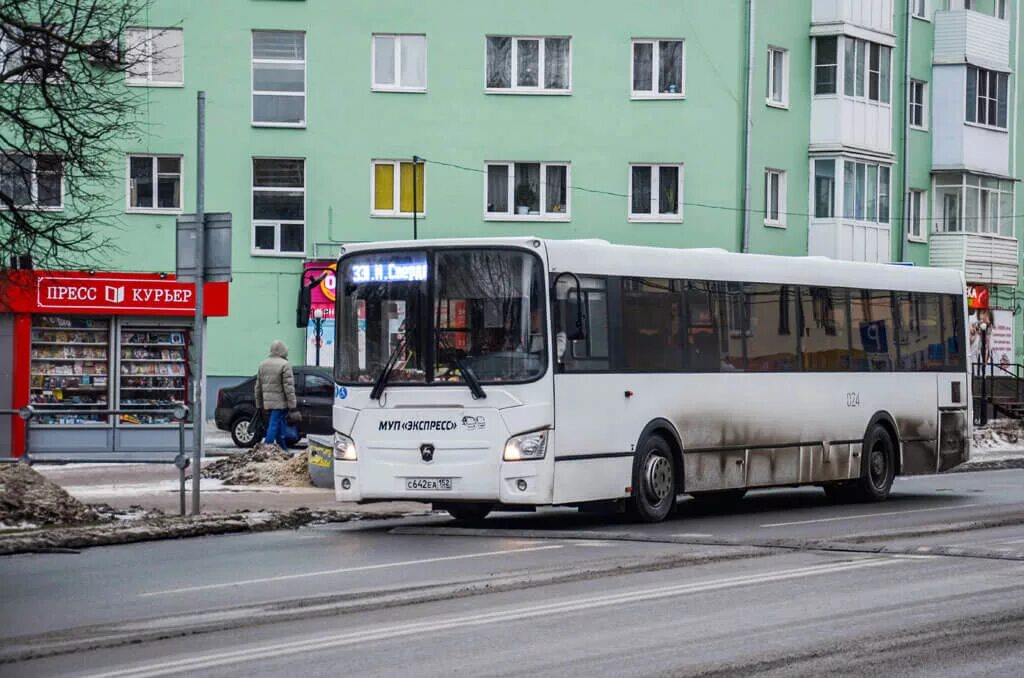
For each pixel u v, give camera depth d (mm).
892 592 14992
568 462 22000
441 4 57438
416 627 13000
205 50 56469
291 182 57031
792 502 29125
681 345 24469
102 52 31016
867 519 24344
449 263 22172
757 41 59406
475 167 57812
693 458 24609
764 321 26422
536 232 57906
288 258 56719
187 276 23625
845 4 61875
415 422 22031
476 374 21828
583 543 20141
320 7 56969
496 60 57969
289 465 30234
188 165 56438
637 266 23688
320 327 56469
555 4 57750
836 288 28297
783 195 61281
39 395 37031
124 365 37562
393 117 57438
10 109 30578
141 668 11227
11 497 22688
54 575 17125
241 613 13914
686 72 58281
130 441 36781
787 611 13805
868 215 64000
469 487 21719
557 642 12242
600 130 58094
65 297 36875
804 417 27172
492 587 15516
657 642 12227
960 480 37062
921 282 30781
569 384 22047
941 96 69125
